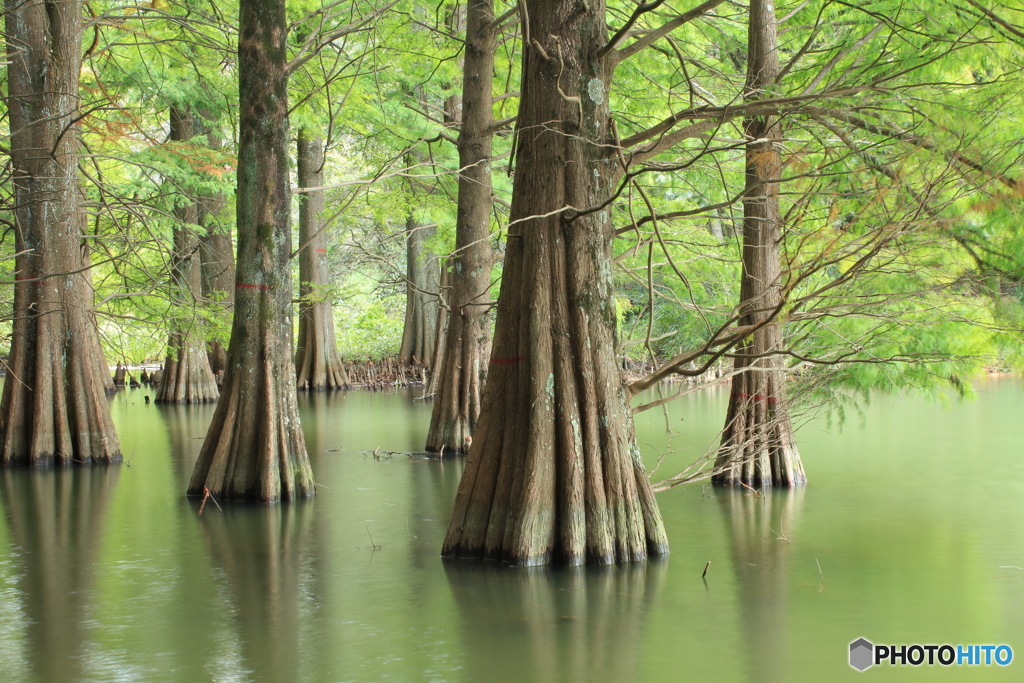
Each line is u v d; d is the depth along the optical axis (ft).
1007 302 32.04
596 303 24.25
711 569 24.06
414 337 106.93
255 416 34.63
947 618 20.13
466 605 21.06
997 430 55.67
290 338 35.37
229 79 66.74
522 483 24.08
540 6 24.56
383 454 48.47
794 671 17.06
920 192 27.68
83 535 28.78
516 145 24.93
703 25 45.32
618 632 19.24
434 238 72.90
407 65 55.42
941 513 31.37
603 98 24.72
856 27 35.58
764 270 35.19
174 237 64.90
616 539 24.21
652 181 50.67
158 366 118.32
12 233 51.85
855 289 32.94
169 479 39.68
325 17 44.68
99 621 20.16
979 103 28.84
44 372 43.75
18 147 44.11
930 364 34.81
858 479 38.52
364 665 17.37
